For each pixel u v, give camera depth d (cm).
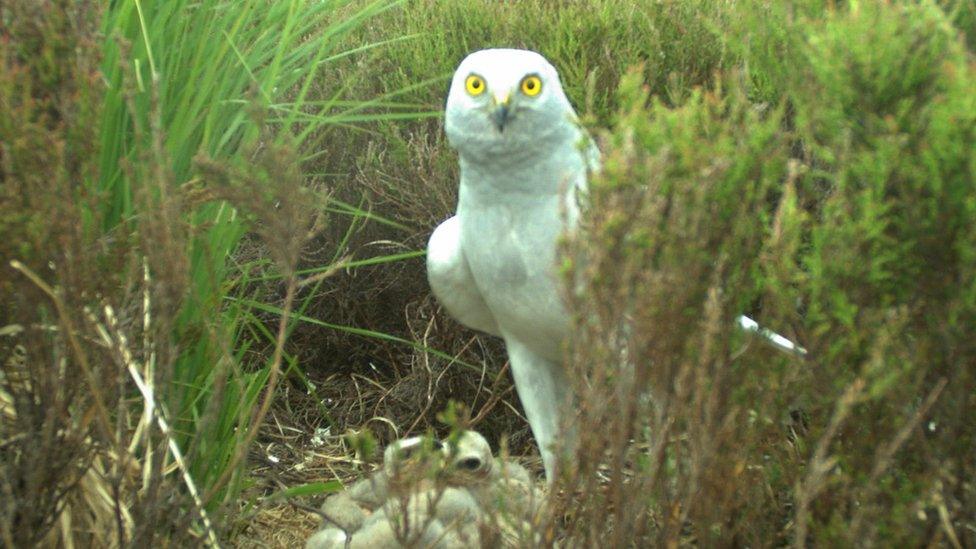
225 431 312
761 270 223
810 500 213
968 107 188
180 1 338
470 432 293
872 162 199
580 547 223
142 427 267
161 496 246
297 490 321
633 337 206
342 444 412
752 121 217
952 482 218
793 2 225
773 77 234
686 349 207
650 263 201
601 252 199
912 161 196
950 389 212
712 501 217
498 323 322
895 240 204
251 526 330
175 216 238
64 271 232
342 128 460
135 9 321
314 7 385
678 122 207
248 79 341
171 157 303
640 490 219
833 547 211
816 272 204
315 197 256
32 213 229
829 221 204
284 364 463
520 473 310
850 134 206
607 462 238
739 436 217
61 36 235
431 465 228
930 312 209
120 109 310
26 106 226
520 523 223
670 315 201
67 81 237
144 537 246
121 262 244
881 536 212
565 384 326
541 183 290
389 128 451
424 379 430
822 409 218
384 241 423
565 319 298
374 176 442
